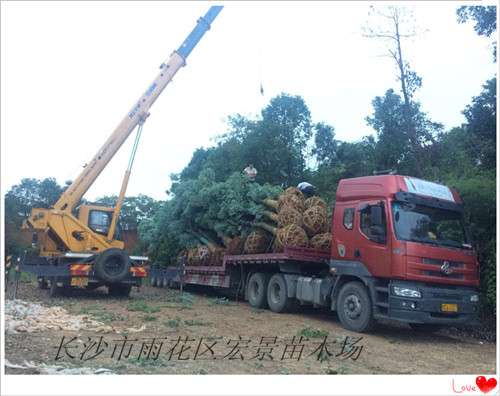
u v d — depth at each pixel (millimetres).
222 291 16219
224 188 15414
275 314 11977
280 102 21922
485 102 14234
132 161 15203
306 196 13477
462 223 9805
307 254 11617
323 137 22984
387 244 9016
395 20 16188
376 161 17391
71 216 14406
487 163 13648
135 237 25422
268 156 19281
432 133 16938
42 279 15984
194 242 17203
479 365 7543
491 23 13234
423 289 8664
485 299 10625
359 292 9562
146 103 15188
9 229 17922
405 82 16719
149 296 15266
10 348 7012
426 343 9234
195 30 15891
